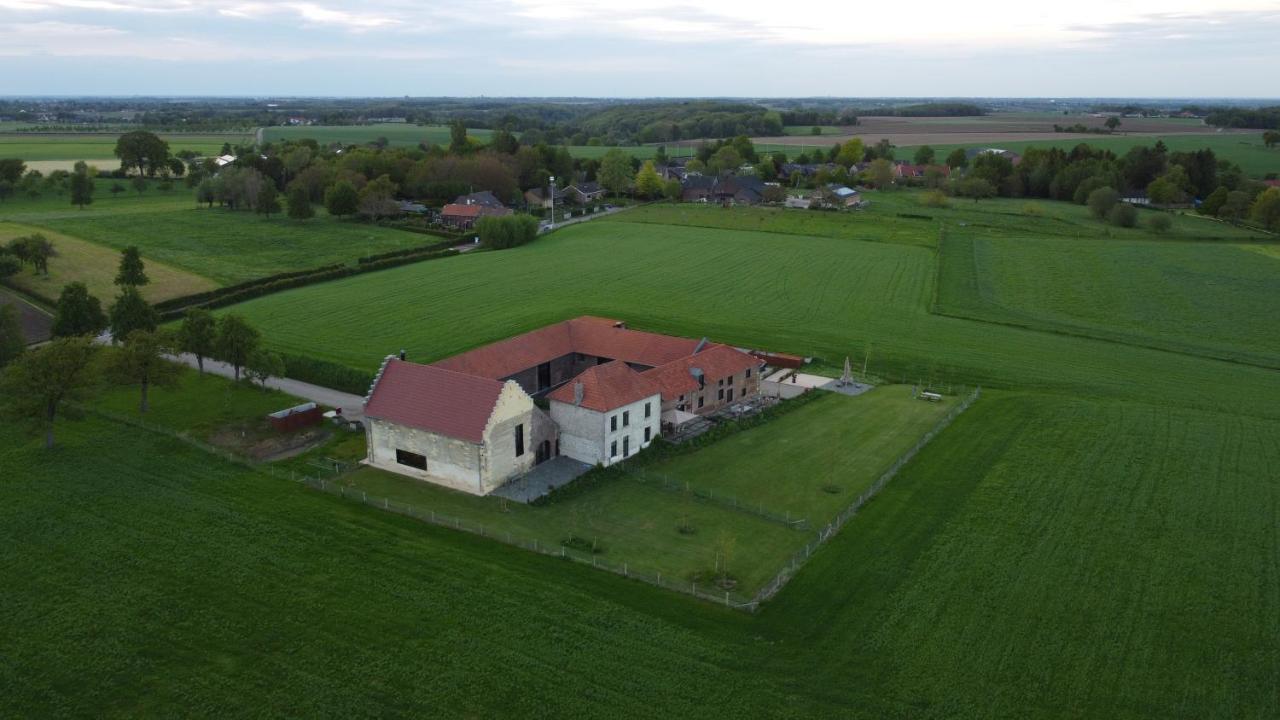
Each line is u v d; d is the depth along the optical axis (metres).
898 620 47.59
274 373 84.94
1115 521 59.84
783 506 63.22
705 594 50.31
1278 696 41.69
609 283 136.88
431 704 40.09
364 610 47.56
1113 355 103.69
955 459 71.00
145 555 52.84
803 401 86.25
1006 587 51.06
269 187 192.75
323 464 69.19
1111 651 45.03
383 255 154.62
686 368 80.38
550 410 71.88
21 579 49.84
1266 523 59.81
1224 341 111.69
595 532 58.56
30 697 40.16
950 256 159.38
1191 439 75.50
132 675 41.84
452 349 100.00
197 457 68.56
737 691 41.47
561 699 40.62
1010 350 104.56
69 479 63.47
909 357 100.81
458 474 65.38
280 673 42.16
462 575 51.66
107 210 197.50
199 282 131.25
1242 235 186.88
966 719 39.69
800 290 133.88
